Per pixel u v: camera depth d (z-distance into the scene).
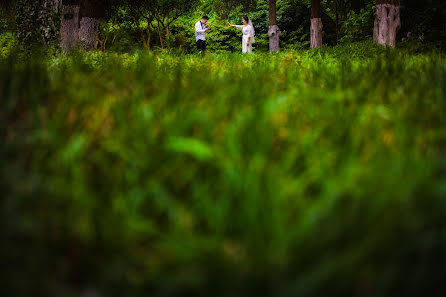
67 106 2.11
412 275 0.84
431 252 0.90
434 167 1.29
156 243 1.10
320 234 0.97
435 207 1.03
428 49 12.96
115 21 19.28
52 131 1.71
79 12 11.70
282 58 7.26
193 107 2.12
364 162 1.41
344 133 1.71
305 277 0.82
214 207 1.21
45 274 0.95
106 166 1.47
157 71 4.49
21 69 3.79
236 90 2.75
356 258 0.84
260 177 1.20
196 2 21.58
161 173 1.44
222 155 1.40
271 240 0.96
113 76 3.65
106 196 1.24
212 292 0.86
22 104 2.33
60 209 1.20
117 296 0.92
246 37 23.22
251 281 0.85
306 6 35.06
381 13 13.59
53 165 1.46
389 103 2.45
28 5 10.99
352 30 19.16
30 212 1.19
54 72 4.04
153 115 2.00
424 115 2.08
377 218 1.00
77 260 1.04
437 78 3.47
